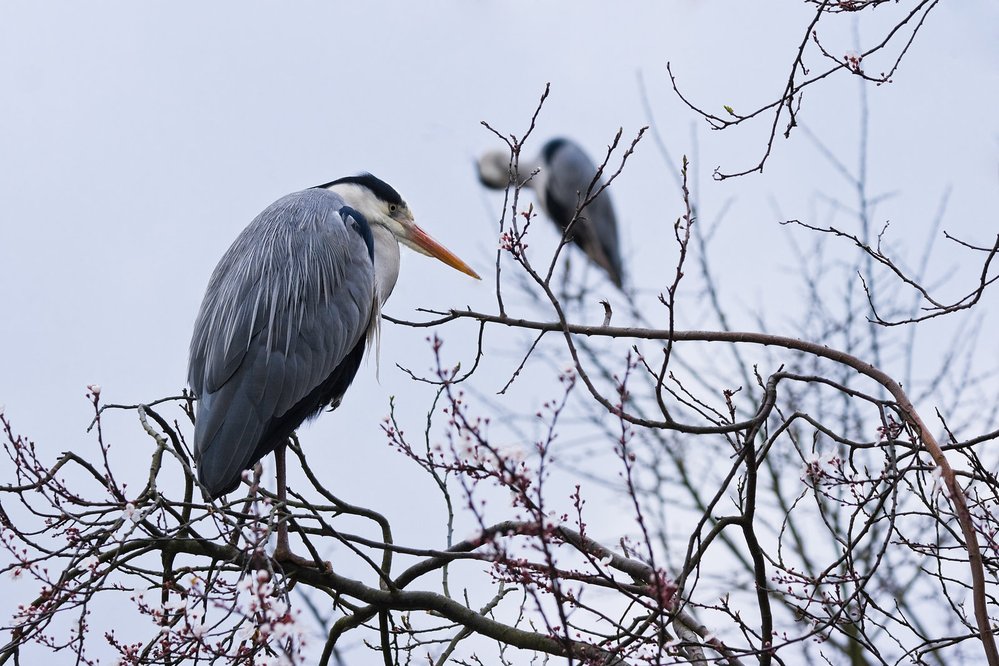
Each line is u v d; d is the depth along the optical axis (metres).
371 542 7.57
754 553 7.51
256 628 6.81
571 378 6.69
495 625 8.91
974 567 6.75
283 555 9.17
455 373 9.00
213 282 11.77
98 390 8.04
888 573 13.54
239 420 10.68
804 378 7.64
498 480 6.80
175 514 7.93
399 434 8.41
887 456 7.58
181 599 7.39
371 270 12.26
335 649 9.84
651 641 6.92
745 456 7.41
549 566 6.26
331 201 12.61
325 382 12.08
